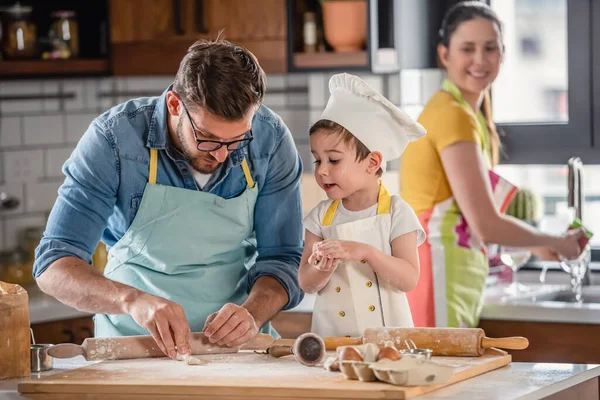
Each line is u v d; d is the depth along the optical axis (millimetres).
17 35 4211
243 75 2299
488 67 3570
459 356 2340
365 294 2559
